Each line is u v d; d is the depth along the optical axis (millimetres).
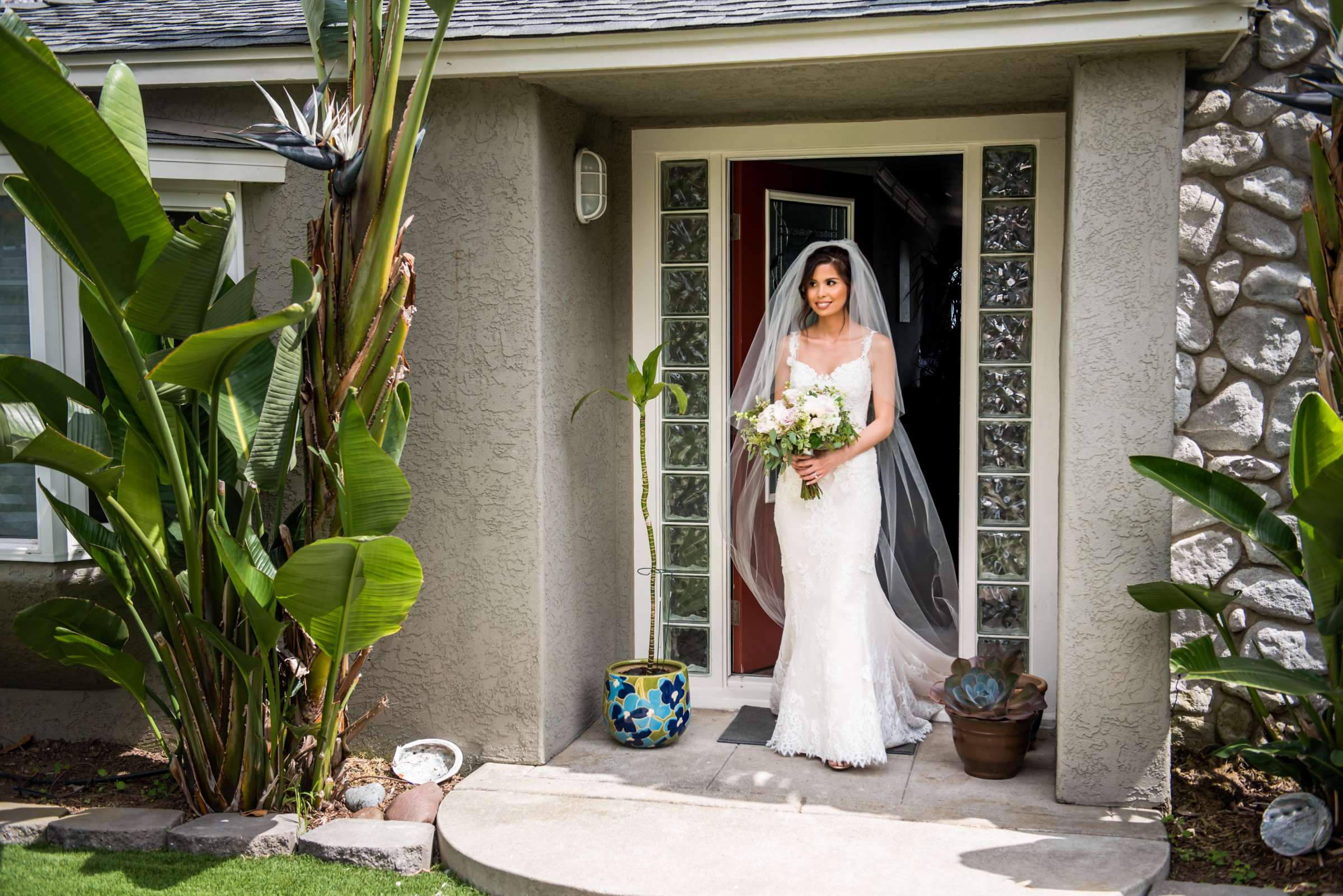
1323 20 4230
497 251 4379
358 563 3385
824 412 4332
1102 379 3881
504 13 4434
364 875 3660
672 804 4035
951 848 3613
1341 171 3465
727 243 5137
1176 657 3613
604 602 5133
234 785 4027
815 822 3852
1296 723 3805
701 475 5227
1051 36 3703
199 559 3768
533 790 4180
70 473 3479
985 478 4914
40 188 3016
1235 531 4367
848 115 4934
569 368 4684
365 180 3781
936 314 7320
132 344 3467
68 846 3863
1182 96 3787
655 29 3959
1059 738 3994
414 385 4492
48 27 5207
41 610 3820
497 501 4430
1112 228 3854
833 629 4449
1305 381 4293
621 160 5141
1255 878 3461
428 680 4551
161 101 4754
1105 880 3359
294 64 4363
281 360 3668
